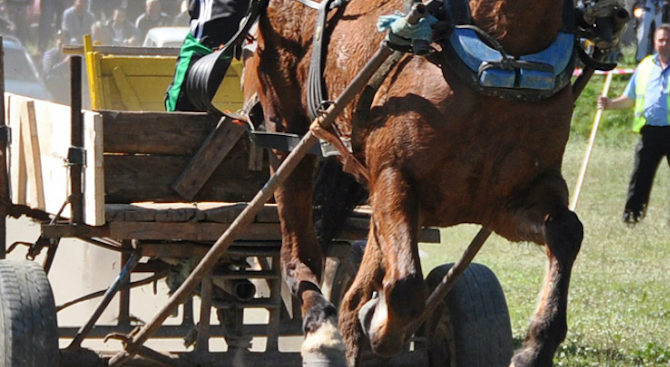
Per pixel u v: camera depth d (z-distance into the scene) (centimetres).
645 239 1992
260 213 1010
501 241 1969
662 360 1203
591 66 800
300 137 953
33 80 2914
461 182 783
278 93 995
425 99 774
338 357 890
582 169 1927
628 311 1423
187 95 1076
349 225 1039
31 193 1045
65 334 1061
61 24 3597
